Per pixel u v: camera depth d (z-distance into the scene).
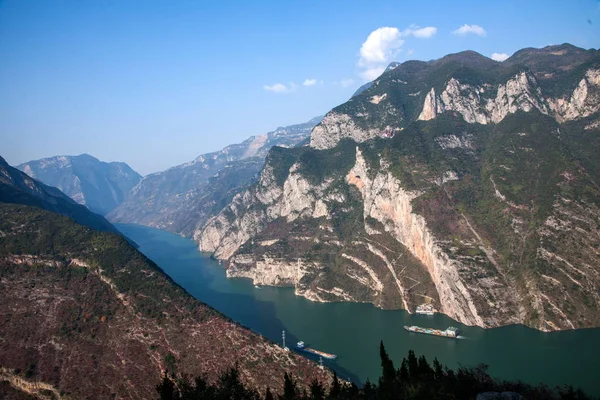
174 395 94.56
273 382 134.12
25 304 159.88
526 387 89.12
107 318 158.50
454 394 80.94
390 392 85.44
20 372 135.75
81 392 129.25
